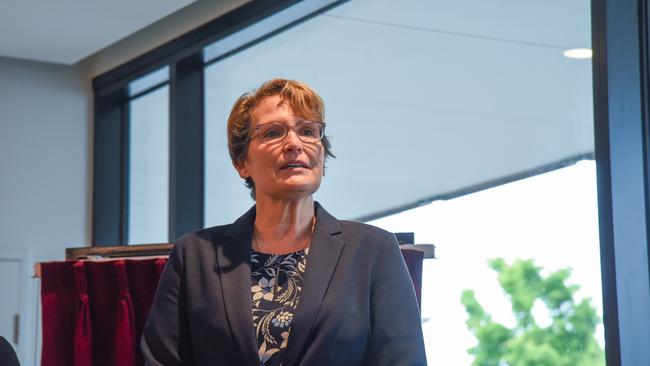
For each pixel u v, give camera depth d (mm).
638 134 3664
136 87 6762
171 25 6230
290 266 2918
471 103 4465
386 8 5000
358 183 5031
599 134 3658
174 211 5992
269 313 2830
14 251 6676
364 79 5090
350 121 5145
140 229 6660
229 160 5820
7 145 6766
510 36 4289
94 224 6914
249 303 2838
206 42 5910
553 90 4039
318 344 2754
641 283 3594
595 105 3682
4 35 6160
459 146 4496
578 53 3934
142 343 2996
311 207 3045
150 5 5652
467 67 4508
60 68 6996
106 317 4441
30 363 6641
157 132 6574
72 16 5832
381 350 2822
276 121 2994
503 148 4254
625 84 3676
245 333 2787
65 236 6879
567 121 3949
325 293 2830
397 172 4820
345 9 5223
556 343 3865
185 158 6062
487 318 4172
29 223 6770
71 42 6289
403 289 2924
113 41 6266
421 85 4766
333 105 5258
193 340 2885
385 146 4910
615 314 3543
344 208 5098
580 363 3764
